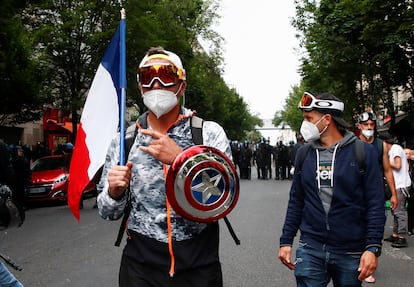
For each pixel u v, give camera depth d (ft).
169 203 7.96
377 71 62.49
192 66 113.29
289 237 11.10
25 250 25.35
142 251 8.23
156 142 7.80
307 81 84.84
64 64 67.72
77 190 9.95
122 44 9.76
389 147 24.71
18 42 49.01
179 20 93.45
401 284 18.12
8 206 14.55
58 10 65.98
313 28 69.62
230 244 25.41
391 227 31.40
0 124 60.03
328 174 10.34
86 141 10.10
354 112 80.02
